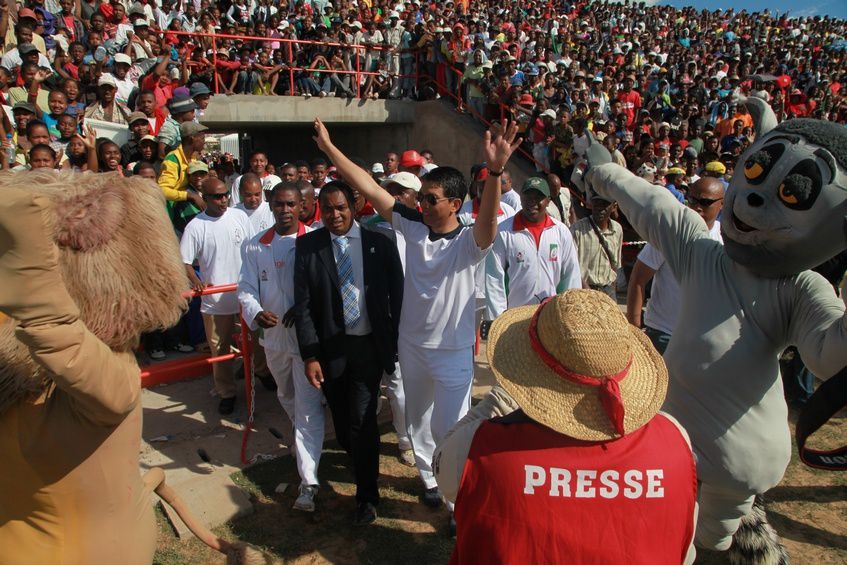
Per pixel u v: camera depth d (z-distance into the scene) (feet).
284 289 13.52
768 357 8.60
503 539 5.15
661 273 13.42
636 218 10.05
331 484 13.61
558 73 51.47
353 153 52.29
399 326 12.22
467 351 11.66
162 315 5.59
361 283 11.98
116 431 5.57
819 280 8.25
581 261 18.16
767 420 8.73
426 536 11.97
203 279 16.87
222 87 39.58
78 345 4.62
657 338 13.65
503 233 15.93
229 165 30.86
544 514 5.09
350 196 12.20
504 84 41.83
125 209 5.38
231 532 11.93
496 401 6.22
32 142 20.24
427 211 11.22
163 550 11.30
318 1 55.26
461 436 5.84
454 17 59.47
